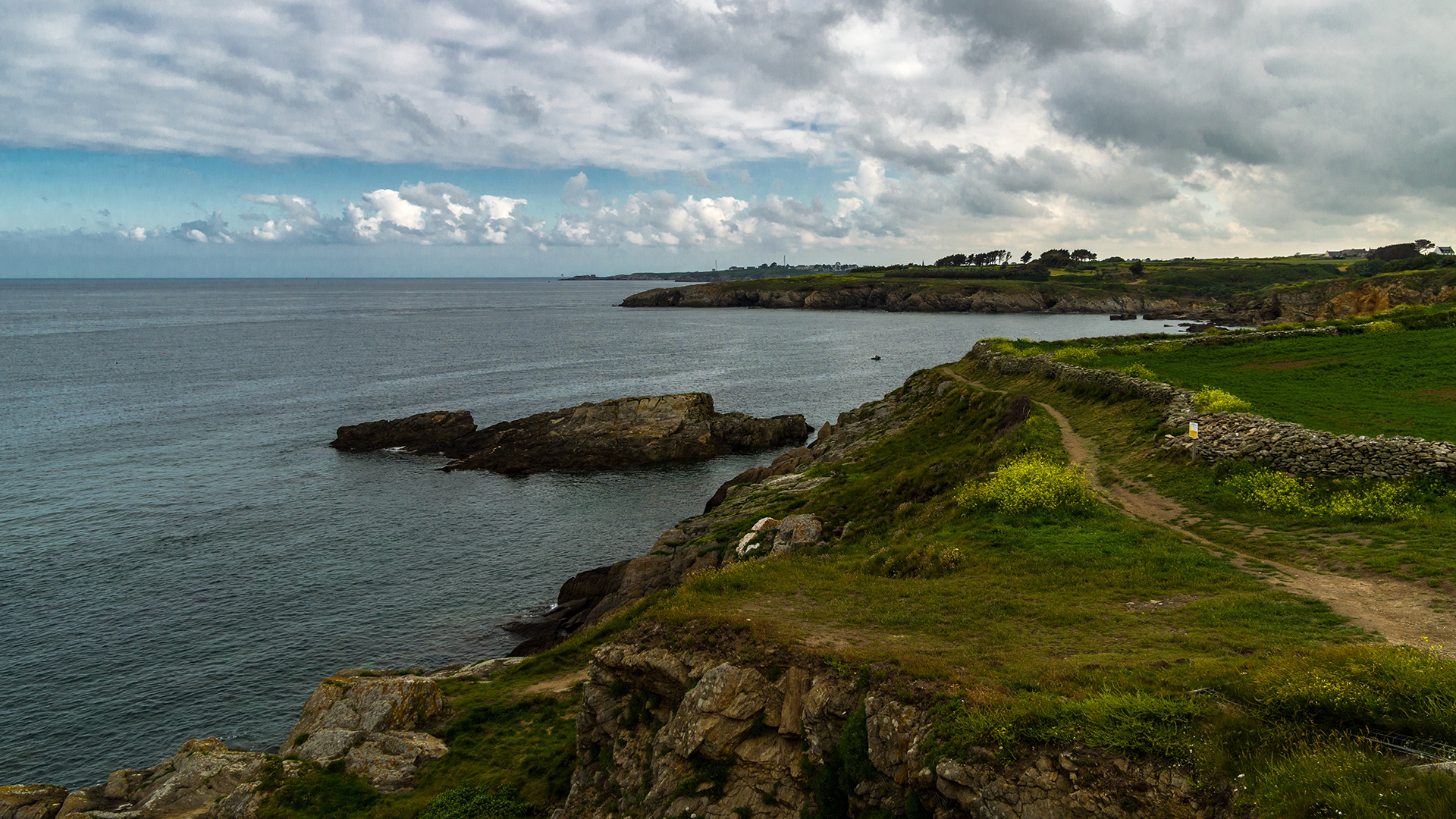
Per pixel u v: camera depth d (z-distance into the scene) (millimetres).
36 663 31906
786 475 49406
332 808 16812
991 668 11312
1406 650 9617
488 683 23812
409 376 111062
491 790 16859
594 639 25453
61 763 25922
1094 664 11227
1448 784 6793
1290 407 29625
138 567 41688
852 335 174750
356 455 67688
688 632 14766
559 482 61375
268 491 56438
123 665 31875
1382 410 28312
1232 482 21406
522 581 41062
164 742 27141
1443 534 15852
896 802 10117
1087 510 21250
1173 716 8820
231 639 34188
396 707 20578
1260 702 8812
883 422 53500
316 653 33156
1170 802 8062
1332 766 7582
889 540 24328
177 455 65875
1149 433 28766
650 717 14672
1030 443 29812
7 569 41094
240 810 17047
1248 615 13047
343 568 42312
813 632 13945
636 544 46906
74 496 53938
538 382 106438
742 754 12219
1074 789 8484
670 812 12078
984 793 8797
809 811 11164
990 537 20047
